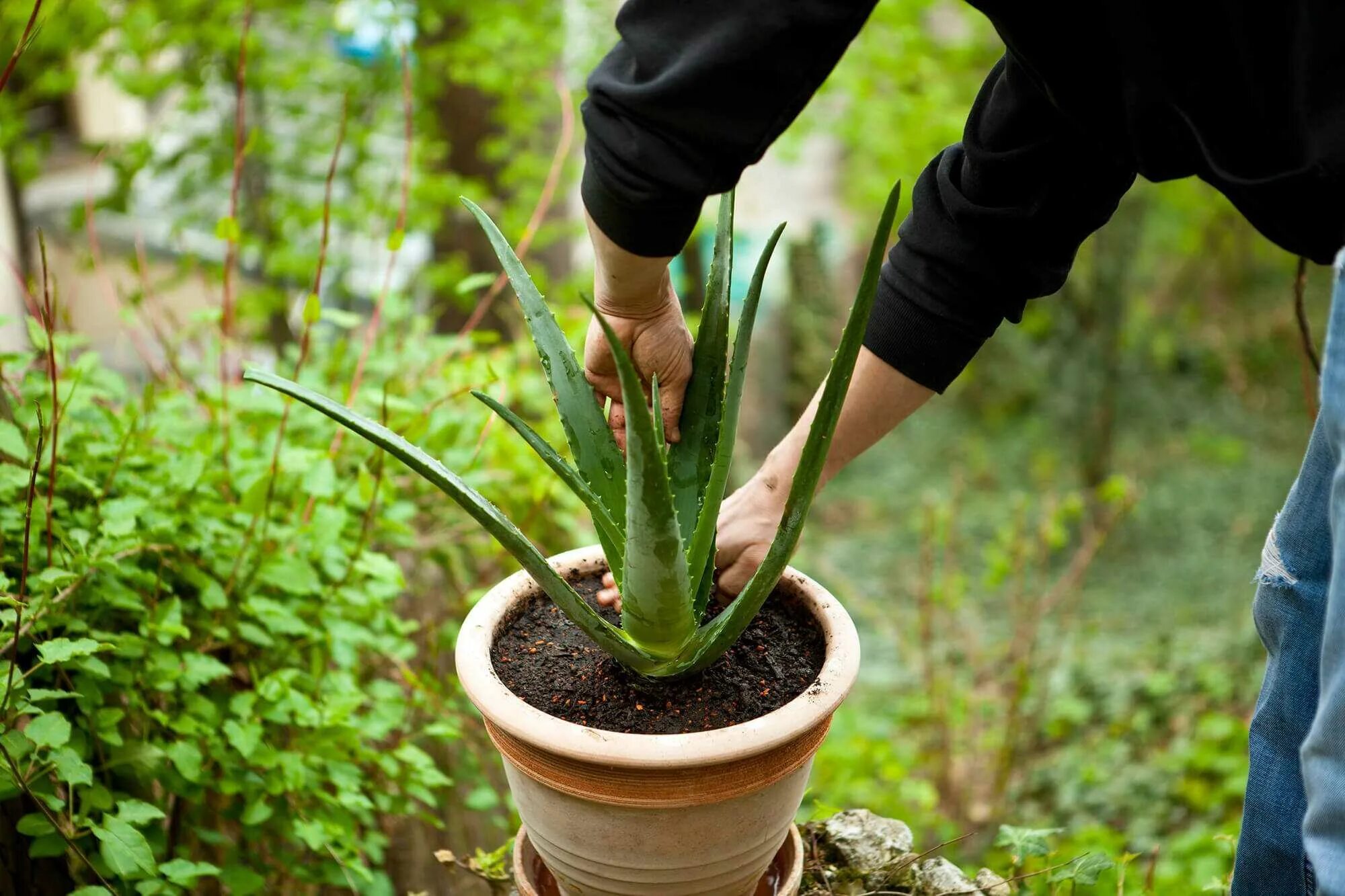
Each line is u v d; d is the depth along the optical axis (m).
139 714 1.43
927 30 5.29
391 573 1.54
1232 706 3.83
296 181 4.28
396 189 3.85
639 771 1.07
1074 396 7.84
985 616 6.02
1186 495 7.55
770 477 1.23
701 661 1.12
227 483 1.61
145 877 1.35
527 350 2.25
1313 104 0.94
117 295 2.00
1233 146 0.99
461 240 4.55
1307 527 1.13
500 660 1.21
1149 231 8.91
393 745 1.87
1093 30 1.01
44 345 1.49
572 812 1.12
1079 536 7.02
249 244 3.71
